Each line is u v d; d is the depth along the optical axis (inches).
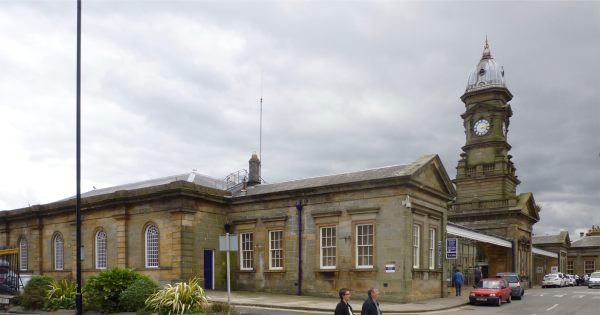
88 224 1267.2
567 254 3161.9
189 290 674.8
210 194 1139.3
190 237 1079.6
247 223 1158.3
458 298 1080.2
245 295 1018.7
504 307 945.5
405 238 927.7
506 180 2017.7
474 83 2154.3
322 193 1043.9
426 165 1014.4
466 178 2081.7
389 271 933.8
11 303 852.6
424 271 1005.8
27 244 1466.5
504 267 1892.2
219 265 1152.8
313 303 862.5
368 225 979.9
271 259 1115.3
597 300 1113.4
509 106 2106.3
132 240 1159.0
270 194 1117.7
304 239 1061.1
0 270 900.6
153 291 714.2
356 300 945.5
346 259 993.5
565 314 821.2
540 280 2549.2
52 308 784.3
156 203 1120.2
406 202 936.3
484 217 1966.0
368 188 981.8
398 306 857.5
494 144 2057.1
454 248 1109.1
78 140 650.2
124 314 693.3
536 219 2122.3
